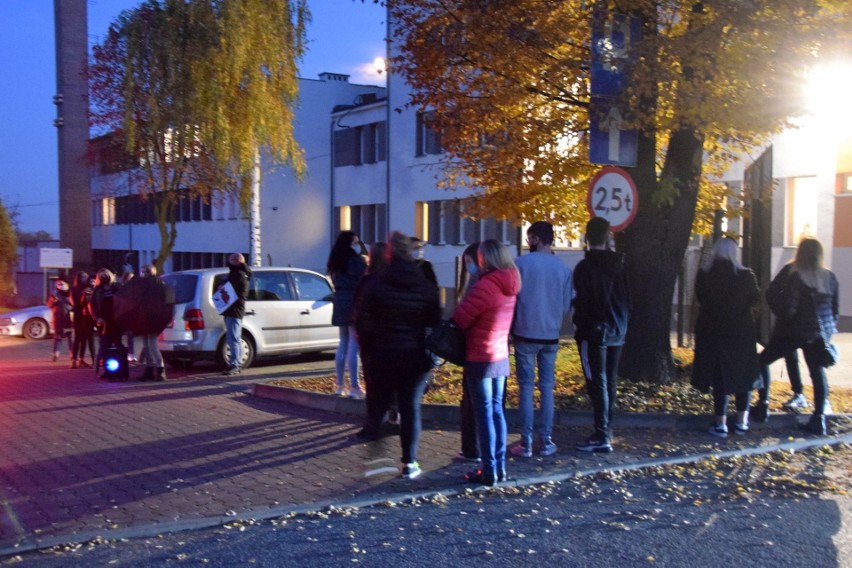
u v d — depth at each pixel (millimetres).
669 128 9023
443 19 10148
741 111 8641
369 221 34594
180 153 21562
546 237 7383
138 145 22219
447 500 6270
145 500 6219
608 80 8898
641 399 9078
